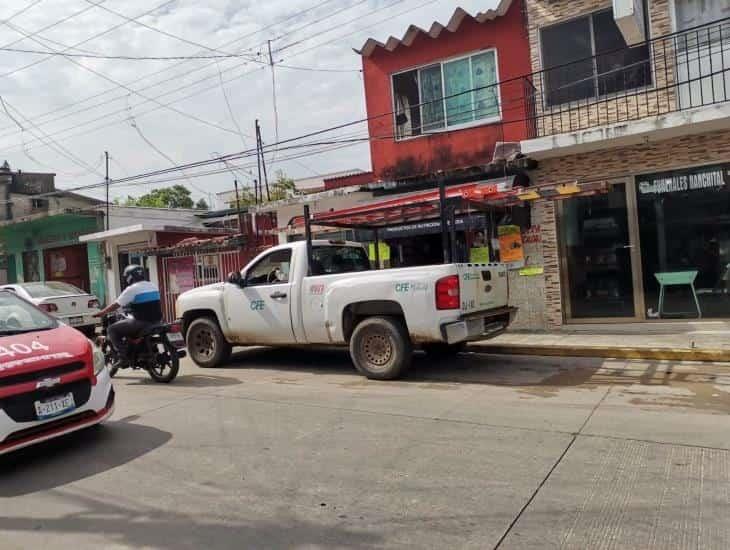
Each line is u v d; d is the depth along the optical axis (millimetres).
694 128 9953
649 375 7633
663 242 10891
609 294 11422
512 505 3869
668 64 10680
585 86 11570
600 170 11258
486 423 5734
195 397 7547
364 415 6234
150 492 4441
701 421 5516
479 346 10023
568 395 6777
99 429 6203
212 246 15289
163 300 16656
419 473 4508
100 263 20469
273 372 9219
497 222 12086
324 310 8547
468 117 13062
